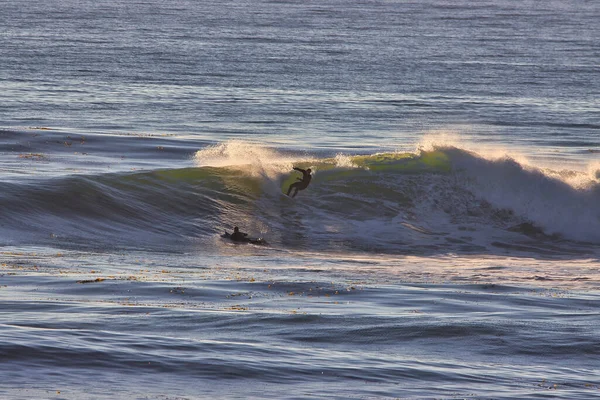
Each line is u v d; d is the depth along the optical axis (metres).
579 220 109.44
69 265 75.00
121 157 139.75
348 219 107.44
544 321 55.59
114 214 99.94
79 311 52.97
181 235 98.25
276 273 77.31
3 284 62.03
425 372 43.09
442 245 101.50
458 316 56.31
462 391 40.19
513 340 50.56
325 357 44.84
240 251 92.75
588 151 172.00
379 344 48.66
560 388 41.66
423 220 108.75
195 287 64.62
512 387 41.38
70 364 40.06
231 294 62.47
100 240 91.50
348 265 86.00
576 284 77.06
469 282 75.50
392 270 83.19
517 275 82.75
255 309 56.66
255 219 105.44
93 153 142.00
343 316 54.94
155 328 49.28
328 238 101.50
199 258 86.50
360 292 64.75
